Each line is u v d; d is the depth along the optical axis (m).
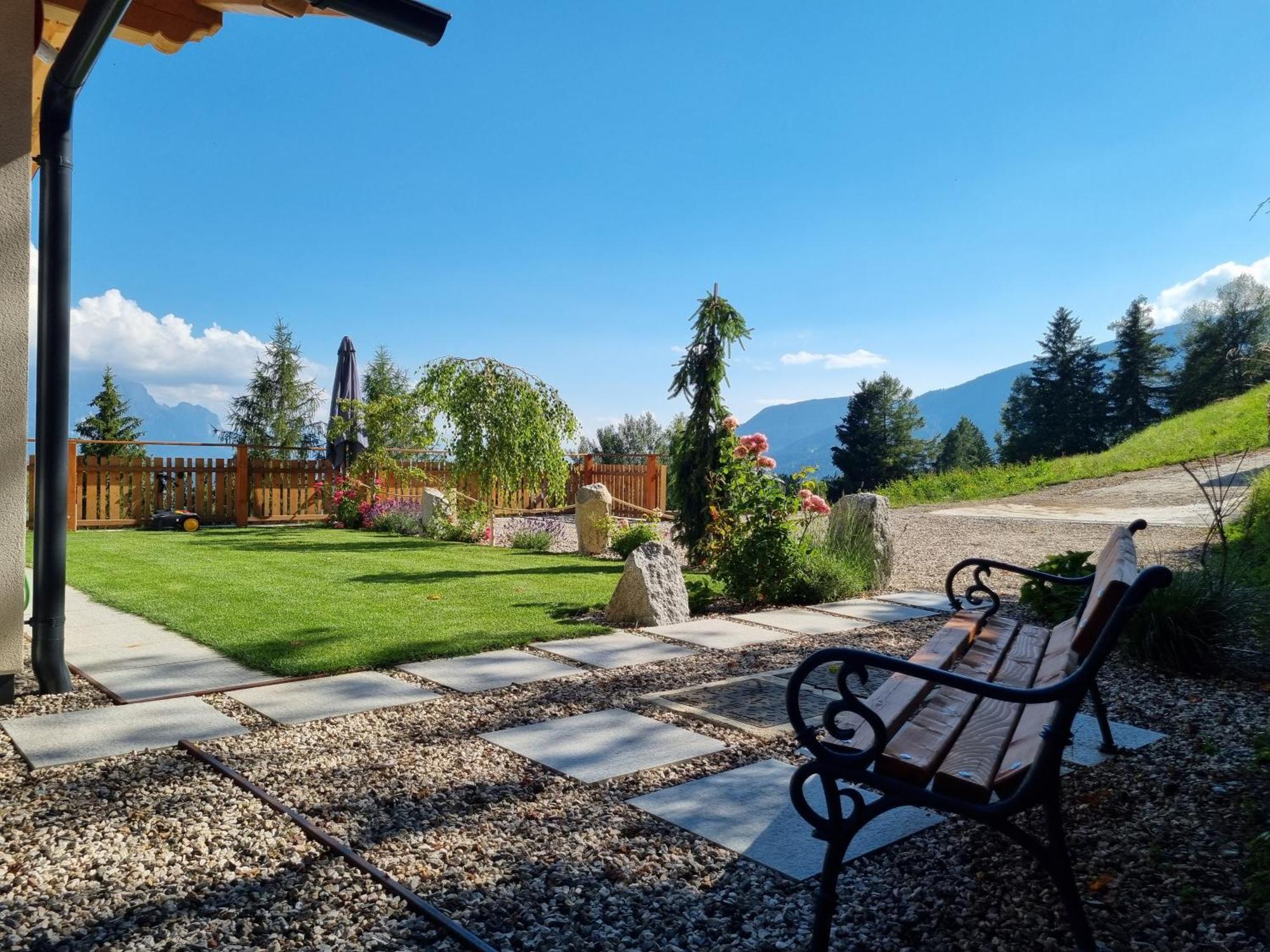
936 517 14.72
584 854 2.42
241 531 12.99
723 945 1.98
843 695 1.96
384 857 2.39
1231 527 9.81
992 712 2.44
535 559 9.53
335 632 5.27
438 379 11.82
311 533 12.66
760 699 3.99
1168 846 2.45
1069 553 5.73
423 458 15.62
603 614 6.12
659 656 4.87
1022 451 56.50
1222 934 1.98
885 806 1.90
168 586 7.10
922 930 2.05
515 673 4.42
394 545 10.83
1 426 3.79
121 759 3.17
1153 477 18.09
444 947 1.95
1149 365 54.59
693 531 9.32
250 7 4.32
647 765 3.13
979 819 1.85
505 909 2.12
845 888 2.24
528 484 12.27
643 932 2.03
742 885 2.25
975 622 3.57
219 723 3.58
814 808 2.75
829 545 7.62
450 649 4.86
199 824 2.60
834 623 5.92
